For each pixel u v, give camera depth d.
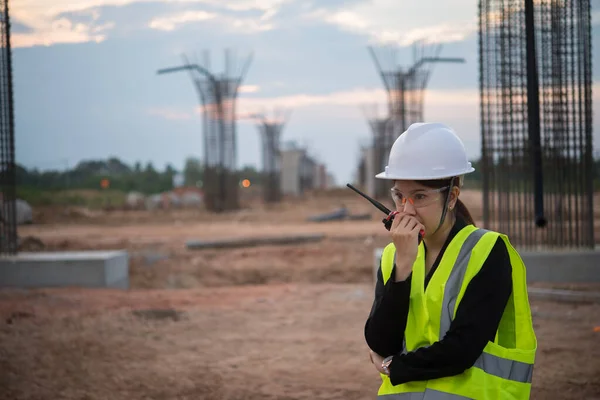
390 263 2.45
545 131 11.23
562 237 11.52
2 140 12.88
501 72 10.90
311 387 6.07
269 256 17.81
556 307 9.45
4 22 12.55
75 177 59.97
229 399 5.79
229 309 10.00
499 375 2.27
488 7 10.98
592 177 11.46
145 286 15.30
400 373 2.28
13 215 13.09
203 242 19.59
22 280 12.49
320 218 31.22
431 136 2.39
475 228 2.40
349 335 8.19
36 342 7.87
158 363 7.00
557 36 10.85
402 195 2.40
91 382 6.34
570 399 5.55
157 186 67.19
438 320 2.30
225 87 33.34
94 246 20.50
